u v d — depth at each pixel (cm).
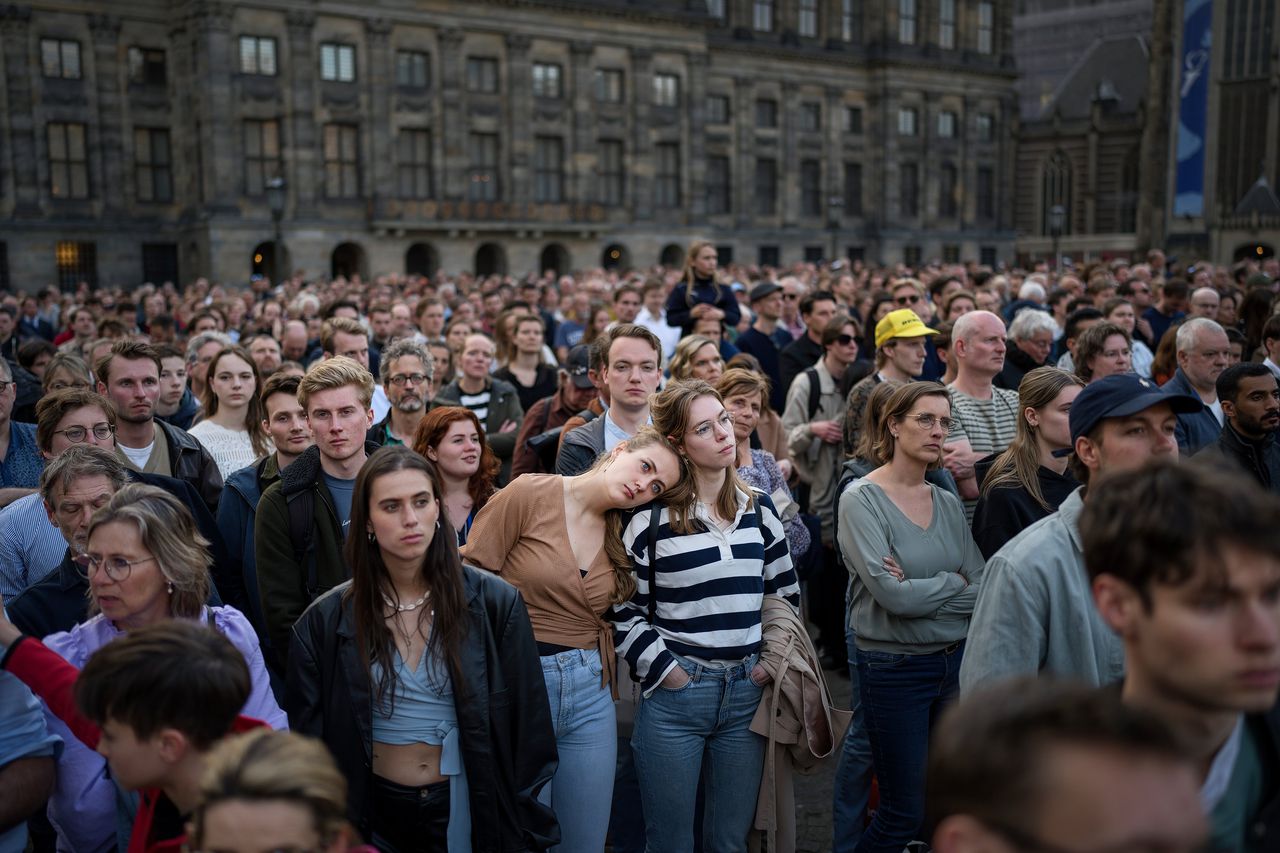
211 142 4859
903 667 528
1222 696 213
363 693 418
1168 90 8225
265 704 429
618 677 555
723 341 1212
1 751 393
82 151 4997
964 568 541
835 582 889
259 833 235
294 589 540
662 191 6391
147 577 404
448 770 424
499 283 3378
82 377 826
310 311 1705
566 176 5919
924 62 7369
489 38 5606
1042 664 385
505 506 505
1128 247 8681
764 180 7044
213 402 826
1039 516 511
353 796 416
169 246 5234
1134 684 231
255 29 4950
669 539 500
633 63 6109
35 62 4819
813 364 1111
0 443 701
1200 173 8025
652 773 501
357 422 551
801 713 500
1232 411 620
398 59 5362
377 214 5288
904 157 7444
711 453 495
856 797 574
